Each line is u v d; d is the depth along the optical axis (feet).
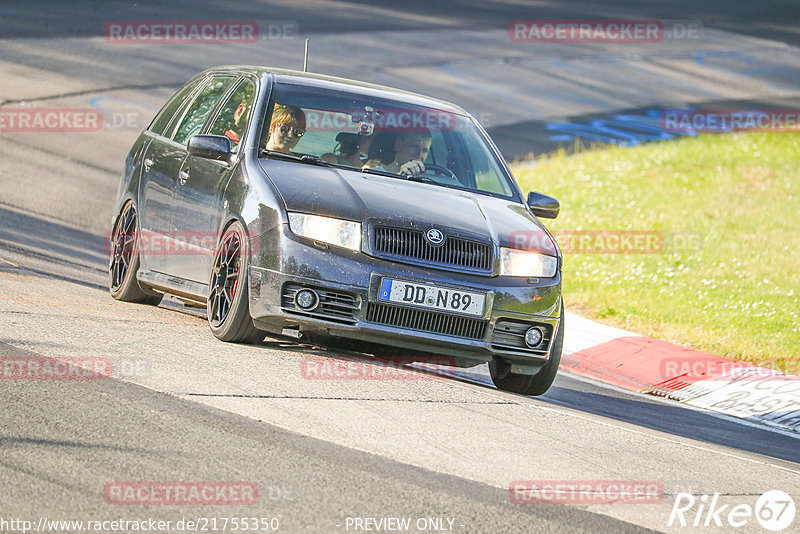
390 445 62.54
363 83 101.91
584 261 167.94
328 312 79.41
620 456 69.10
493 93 333.01
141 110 250.37
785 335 131.23
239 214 83.76
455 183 92.84
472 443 65.77
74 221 155.74
